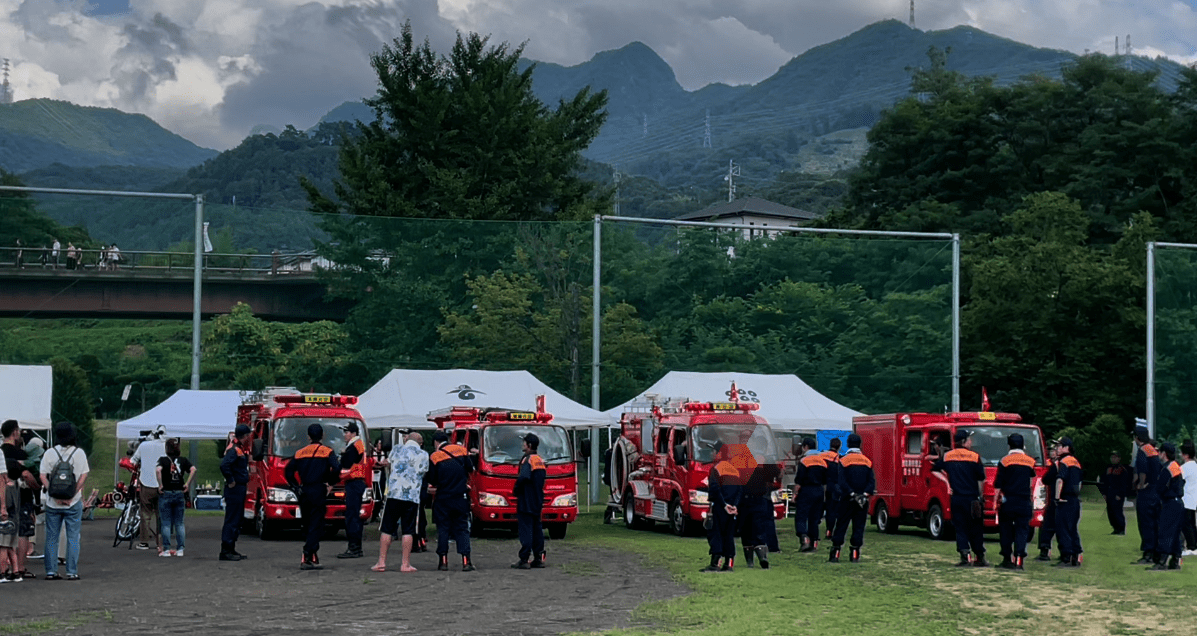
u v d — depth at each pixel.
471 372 29.64
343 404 23.45
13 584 15.05
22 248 31.77
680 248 36.59
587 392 35.53
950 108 66.88
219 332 33.09
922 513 24.31
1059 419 45.38
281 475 22.33
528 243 35.91
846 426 30.30
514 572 16.92
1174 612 13.30
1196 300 37.34
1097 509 33.47
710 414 24.31
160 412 30.70
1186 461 19.89
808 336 36.88
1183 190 58.69
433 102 52.53
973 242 55.00
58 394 30.89
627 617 12.50
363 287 34.91
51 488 15.46
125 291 32.34
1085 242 57.88
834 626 12.04
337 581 15.61
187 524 27.39
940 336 36.88
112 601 13.53
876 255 37.38
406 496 16.86
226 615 12.49
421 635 11.25
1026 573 17.12
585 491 34.59
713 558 17.19
